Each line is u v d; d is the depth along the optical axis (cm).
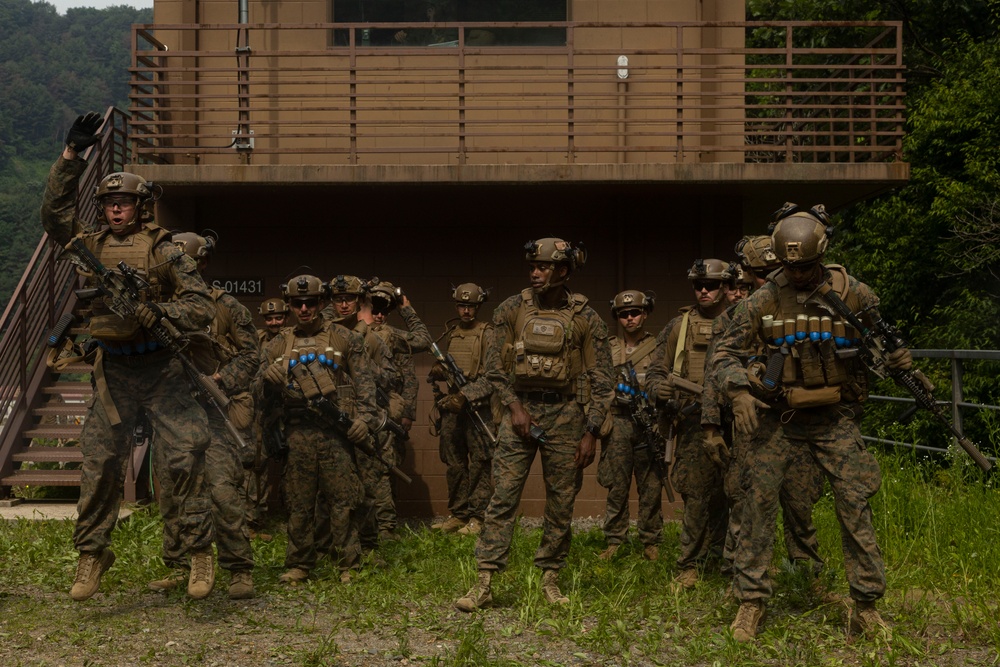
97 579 605
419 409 1173
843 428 570
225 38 1179
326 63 1175
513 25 1077
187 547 616
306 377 703
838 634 566
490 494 1030
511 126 1176
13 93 13100
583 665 525
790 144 1077
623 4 1177
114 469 602
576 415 658
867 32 2075
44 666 508
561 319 649
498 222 1173
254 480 921
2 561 773
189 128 1164
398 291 1012
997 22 1980
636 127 1183
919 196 1973
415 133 1168
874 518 846
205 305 607
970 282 1920
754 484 576
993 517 794
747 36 2178
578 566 762
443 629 588
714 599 654
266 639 565
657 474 841
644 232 1169
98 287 586
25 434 1124
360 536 827
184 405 612
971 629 573
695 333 758
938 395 1741
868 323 575
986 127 1862
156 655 529
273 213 1169
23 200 8094
